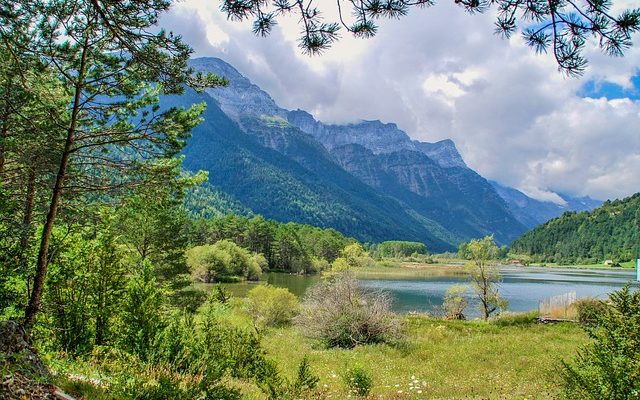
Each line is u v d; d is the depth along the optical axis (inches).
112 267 484.4
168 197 536.7
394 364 815.1
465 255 1632.6
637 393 257.4
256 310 1381.6
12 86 412.5
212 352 473.7
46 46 380.2
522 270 6988.2
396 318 1111.6
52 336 442.3
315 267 4443.9
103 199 526.9
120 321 458.3
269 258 4626.0
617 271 6776.6
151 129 483.5
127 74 427.8
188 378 373.1
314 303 1120.8
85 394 274.8
